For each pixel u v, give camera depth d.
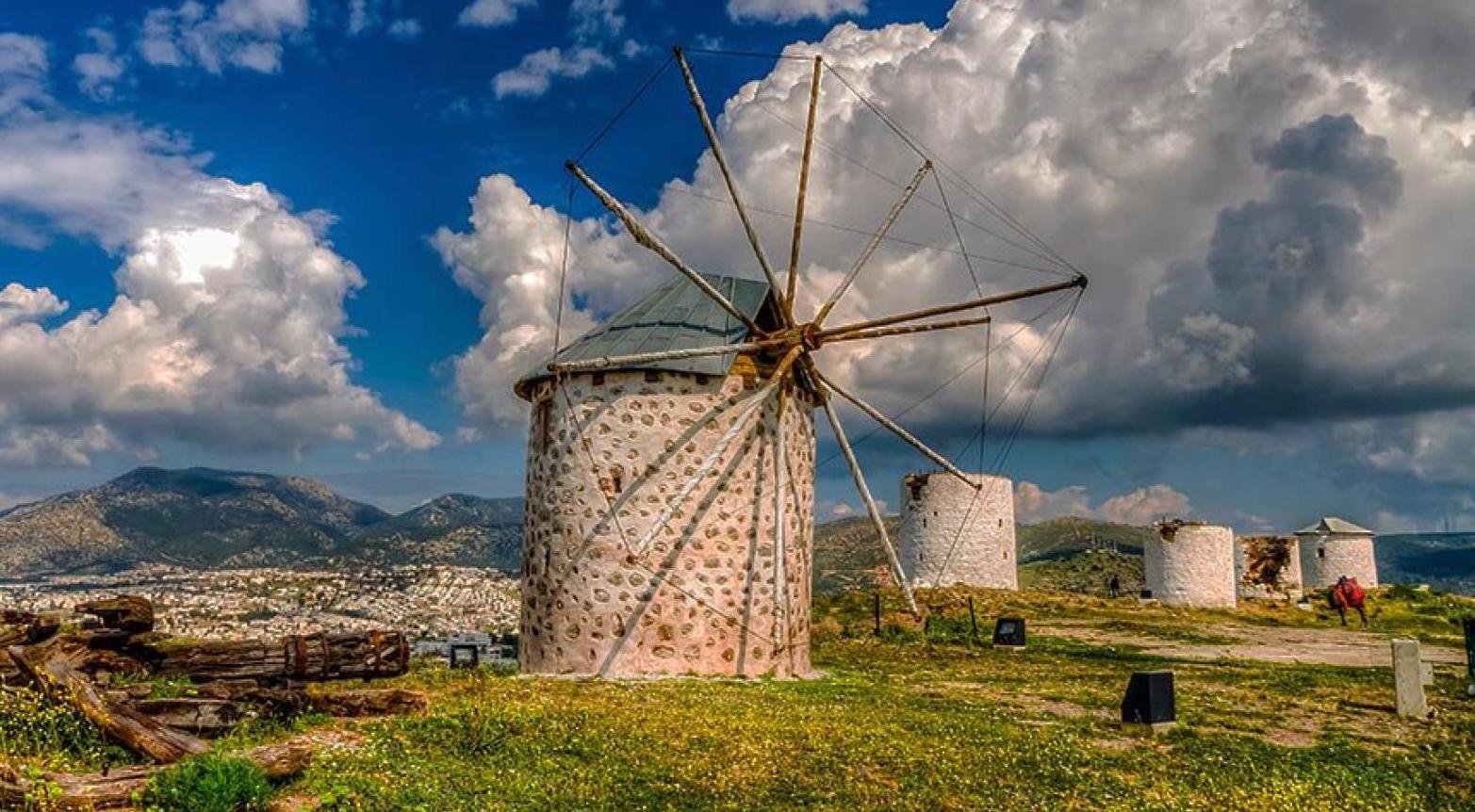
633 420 20.67
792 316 21.70
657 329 21.64
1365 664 26.41
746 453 21.00
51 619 13.09
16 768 8.76
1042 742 14.08
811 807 10.57
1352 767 13.44
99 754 9.99
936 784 11.56
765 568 20.91
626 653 19.95
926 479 50.97
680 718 14.49
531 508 21.89
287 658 13.84
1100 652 28.39
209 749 10.16
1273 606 51.69
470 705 14.12
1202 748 14.16
